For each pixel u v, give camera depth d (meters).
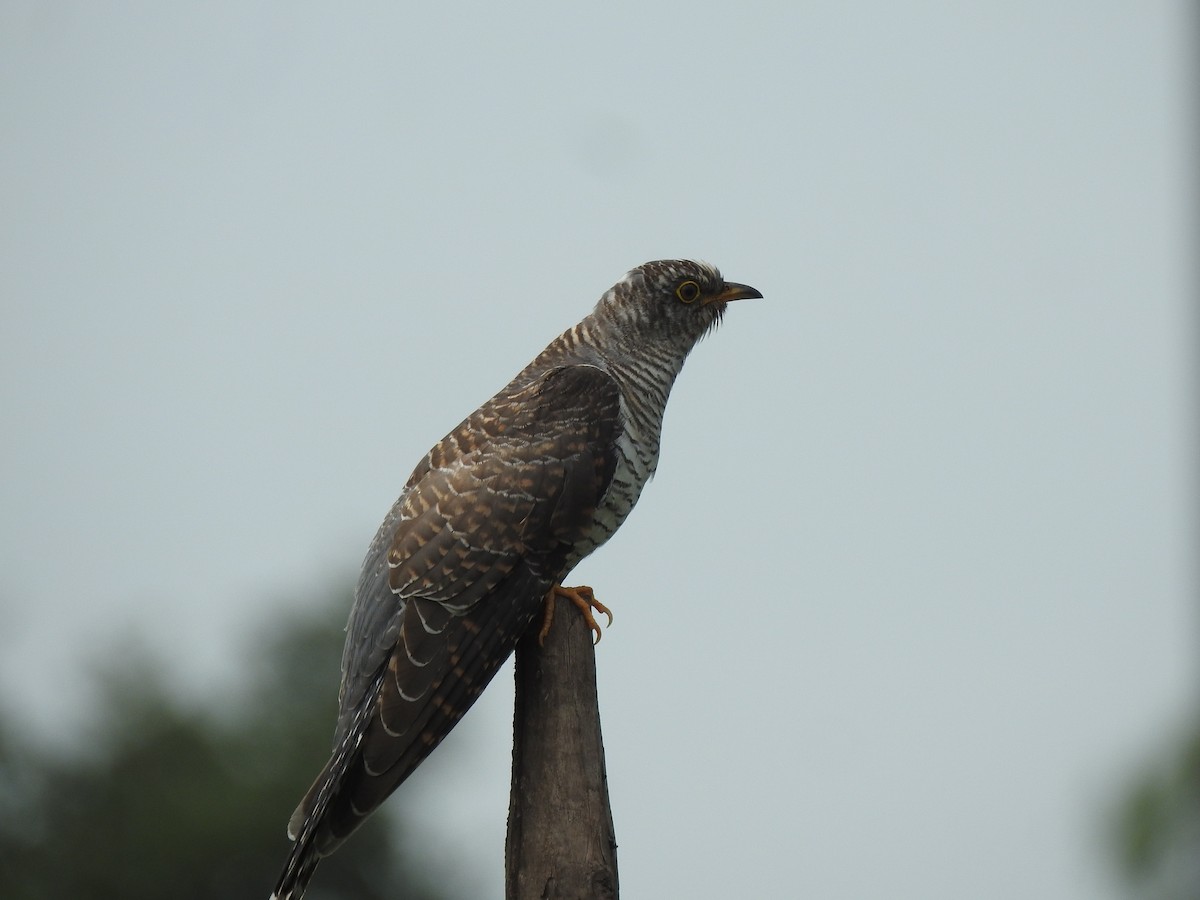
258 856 19.11
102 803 19.28
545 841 8.98
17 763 19.06
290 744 19.77
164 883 18.81
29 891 18.47
